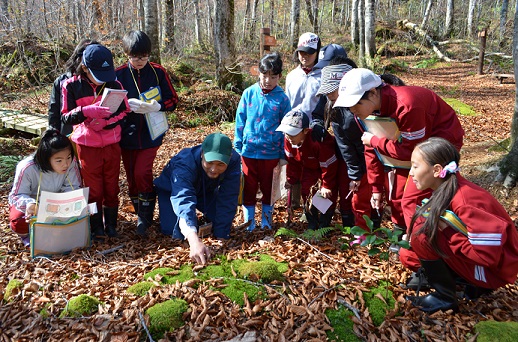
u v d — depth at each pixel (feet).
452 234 8.75
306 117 13.10
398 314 9.30
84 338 8.57
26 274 10.91
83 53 11.97
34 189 12.76
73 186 13.16
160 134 13.89
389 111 10.16
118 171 13.76
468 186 8.67
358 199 13.05
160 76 14.17
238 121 15.44
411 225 9.26
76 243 12.48
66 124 12.40
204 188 13.32
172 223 13.80
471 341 8.46
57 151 12.00
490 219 8.24
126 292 9.81
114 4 56.95
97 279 10.65
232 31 38.45
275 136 14.84
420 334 8.80
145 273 10.82
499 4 124.16
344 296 9.65
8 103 35.60
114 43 45.93
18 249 12.82
